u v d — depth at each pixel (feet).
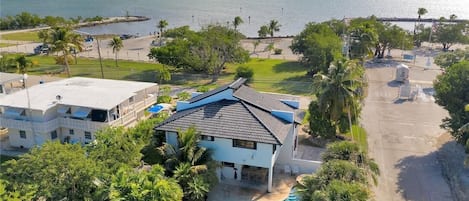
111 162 96.84
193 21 603.26
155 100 186.39
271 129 112.16
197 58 254.68
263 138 108.27
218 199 109.29
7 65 240.73
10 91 200.44
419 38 360.07
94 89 159.02
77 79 181.68
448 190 114.01
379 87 225.76
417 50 352.08
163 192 86.38
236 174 118.83
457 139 127.13
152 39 405.59
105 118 145.79
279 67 285.02
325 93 137.59
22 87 217.97
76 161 89.10
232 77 255.91
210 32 261.03
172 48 262.67
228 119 115.55
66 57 251.39
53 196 85.56
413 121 170.19
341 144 95.40
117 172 91.45
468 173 123.54
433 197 110.42
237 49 260.83
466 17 640.17
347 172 82.07
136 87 167.53
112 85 169.37
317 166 122.72
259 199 109.60
